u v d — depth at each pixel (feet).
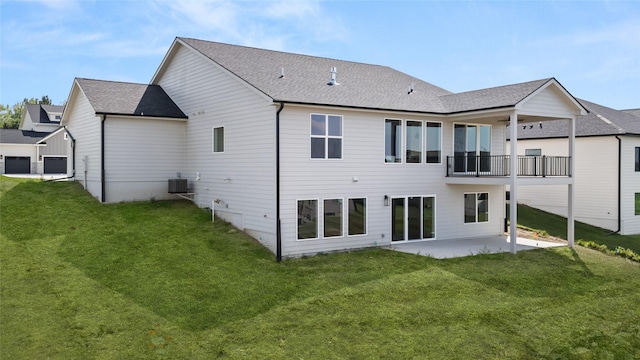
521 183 48.14
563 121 83.41
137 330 25.53
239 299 30.83
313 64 57.77
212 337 25.30
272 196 42.37
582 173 77.20
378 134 48.16
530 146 84.48
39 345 23.26
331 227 45.19
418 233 52.21
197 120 54.70
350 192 46.42
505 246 50.62
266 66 52.06
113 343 23.95
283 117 42.01
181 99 58.13
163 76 62.59
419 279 36.29
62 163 121.60
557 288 36.19
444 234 54.24
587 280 38.96
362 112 46.80
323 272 37.73
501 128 58.13
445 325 27.78
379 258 42.88
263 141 43.45
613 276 40.63
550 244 53.16
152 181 55.31
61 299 28.68
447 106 53.57
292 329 26.55
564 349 25.63
